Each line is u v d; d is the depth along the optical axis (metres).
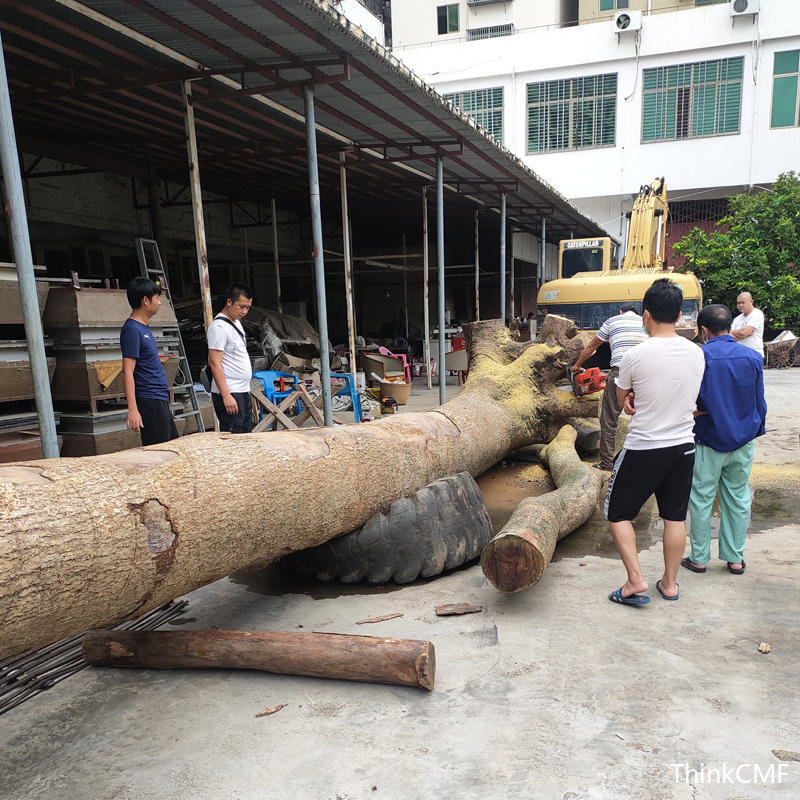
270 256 16.36
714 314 3.56
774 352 15.30
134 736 2.28
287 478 2.96
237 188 13.02
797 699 2.37
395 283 19.91
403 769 2.05
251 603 3.43
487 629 3.00
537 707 2.36
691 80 21.17
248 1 4.49
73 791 2.00
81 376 4.79
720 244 16.94
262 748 2.18
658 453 3.07
